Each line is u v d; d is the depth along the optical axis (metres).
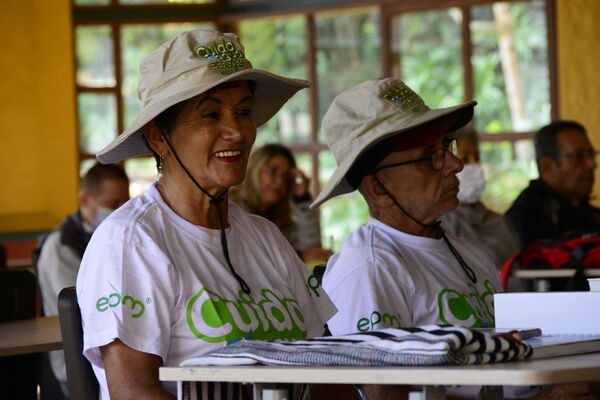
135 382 2.43
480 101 10.70
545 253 5.14
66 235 5.69
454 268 3.29
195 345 2.53
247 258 2.78
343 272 3.09
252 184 6.93
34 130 11.87
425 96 10.81
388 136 3.20
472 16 10.65
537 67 10.65
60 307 2.58
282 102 3.05
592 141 10.56
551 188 6.30
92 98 11.76
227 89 2.73
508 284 5.53
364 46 11.02
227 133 2.69
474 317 3.19
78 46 11.76
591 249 5.04
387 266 3.08
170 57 2.74
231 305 2.60
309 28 11.13
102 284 2.50
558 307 2.19
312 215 7.13
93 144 11.84
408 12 10.81
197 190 2.70
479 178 5.53
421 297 3.12
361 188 3.30
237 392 2.19
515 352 1.82
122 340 2.43
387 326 2.98
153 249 2.56
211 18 11.48
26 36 11.82
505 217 5.76
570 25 10.56
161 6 11.53
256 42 11.34
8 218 11.69
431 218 3.26
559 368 1.67
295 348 1.92
